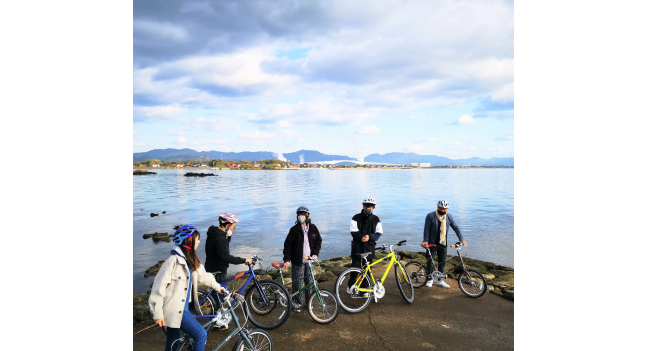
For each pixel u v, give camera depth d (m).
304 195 56.44
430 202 44.56
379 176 149.12
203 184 90.94
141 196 54.41
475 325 5.15
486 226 25.05
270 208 38.50
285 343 4.57
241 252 17.97
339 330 4.96
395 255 6.15
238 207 39.38
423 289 6.78
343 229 24.89
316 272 8.85
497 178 121.44
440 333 4.89
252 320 4.93
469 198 48.88
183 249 3.50
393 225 27.14
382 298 6.27
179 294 3.34
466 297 6.33
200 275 3.63
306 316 5.43
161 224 27.25
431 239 6.94
